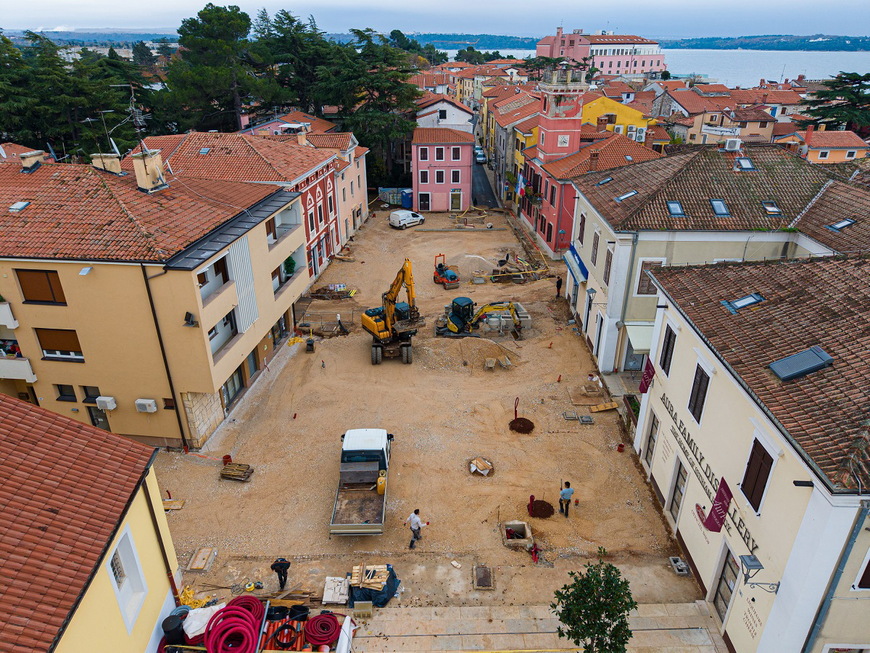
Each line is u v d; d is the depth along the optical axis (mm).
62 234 22250
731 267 19828
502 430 26312
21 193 24109
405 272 30734
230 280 25141
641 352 27984
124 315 22469
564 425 26641
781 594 12922
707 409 17281
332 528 19641
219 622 15125
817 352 14109
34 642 9922
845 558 11688
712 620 16625
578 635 13727
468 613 17109
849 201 26984
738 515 15172
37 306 22641
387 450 23016
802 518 12188
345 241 52688
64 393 24953
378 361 31594
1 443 13055
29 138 55719
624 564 19031
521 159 60062
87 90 57750
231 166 37500
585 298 34688
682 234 27141
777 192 28719
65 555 11523
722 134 63500
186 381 23500
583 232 35125
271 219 30812
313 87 72125
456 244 52906
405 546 19953
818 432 12125
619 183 32094
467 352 32812
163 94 64562
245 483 23109
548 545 19922
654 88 108250
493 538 20281
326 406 28203
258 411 27828
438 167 62094
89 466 13734
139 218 22953
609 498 22141
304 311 38750
